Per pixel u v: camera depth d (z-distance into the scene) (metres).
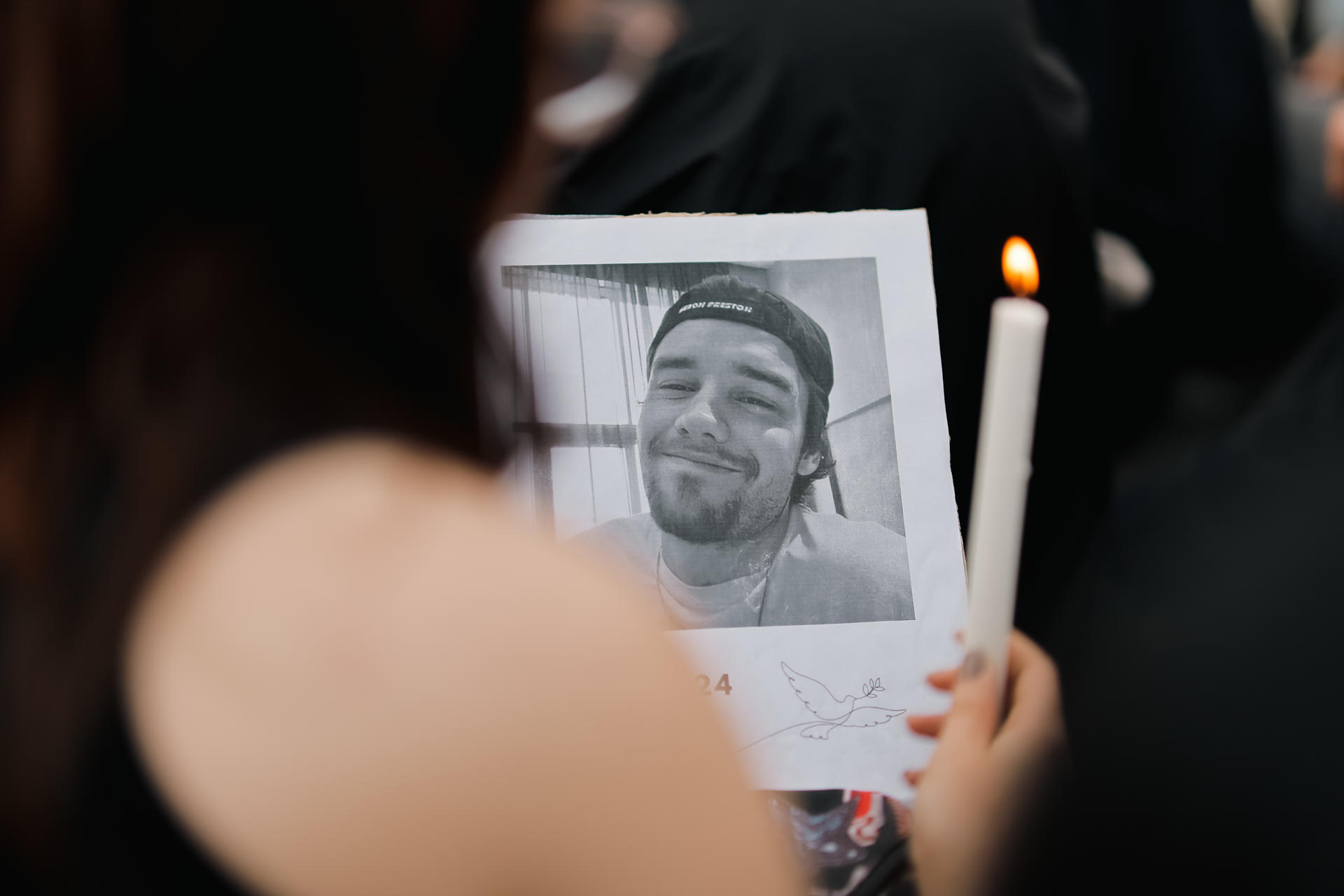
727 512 0.71
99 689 0.35
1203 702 0.64
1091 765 0.65
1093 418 1.07
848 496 0.72
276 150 0.38
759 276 0.74
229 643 0.34
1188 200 1.94
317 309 0.39
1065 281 1.01
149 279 0.37
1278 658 0.63
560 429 0.72
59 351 0.37
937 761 0.59
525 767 0.34
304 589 0.35
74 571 0.36
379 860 0.33
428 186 0.41
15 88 0.35
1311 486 0.65
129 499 0.36
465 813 0.33
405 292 0.40
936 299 0.92
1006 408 0.55
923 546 0.71
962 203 0.93
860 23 0.92
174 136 0.37
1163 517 0.71
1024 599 1.03
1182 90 1.89
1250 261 2.05
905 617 0.70
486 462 0.44
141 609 0.35
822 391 0.73
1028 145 0.96
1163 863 0.62
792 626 0.70
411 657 0.34
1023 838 0.59
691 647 0.70
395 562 0.36
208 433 0.37
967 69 0.93
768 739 0.68
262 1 0.36
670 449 0.72
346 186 0.39
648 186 0.90
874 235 0.75
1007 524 0.57
